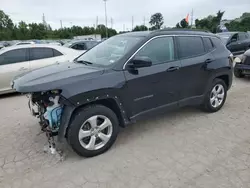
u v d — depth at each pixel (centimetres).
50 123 299
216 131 390
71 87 286
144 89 348
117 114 337
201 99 438
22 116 479
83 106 306
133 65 327
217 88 468
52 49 704
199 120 436
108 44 402
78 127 296
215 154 320
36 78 297
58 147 346
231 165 294
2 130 409
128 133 388
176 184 262
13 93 671
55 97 292
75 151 308
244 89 660
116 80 318
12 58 643
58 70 330
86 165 301
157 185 261
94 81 302
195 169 288
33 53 671
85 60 387
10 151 338
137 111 350
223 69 459
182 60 394
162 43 373
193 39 421
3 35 5809
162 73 363
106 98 312
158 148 338
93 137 313
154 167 294
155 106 370
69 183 267
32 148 345
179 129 399
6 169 295
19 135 388
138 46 345
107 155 323
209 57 435
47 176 280
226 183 261
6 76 629
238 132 385
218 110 481
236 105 517
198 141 357
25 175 283
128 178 274
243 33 1355
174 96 392
